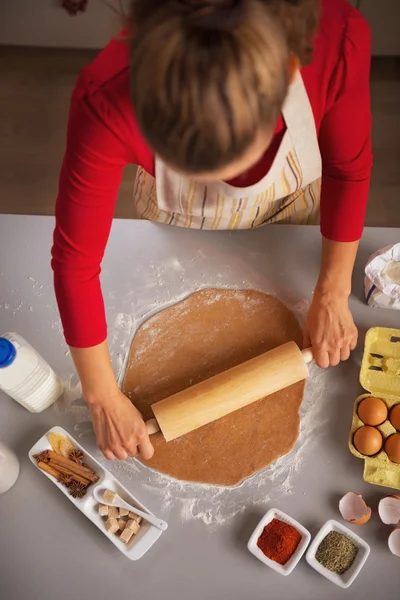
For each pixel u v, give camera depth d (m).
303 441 1.01
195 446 1.01
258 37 0.49
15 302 1.14
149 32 0.50
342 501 0.96
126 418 0.96
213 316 1.11
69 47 2.19
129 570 0.94
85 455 0.99
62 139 2.12
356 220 0.97
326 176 0.95
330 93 0.79
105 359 0.95
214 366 1.07
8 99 2.18
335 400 1.04
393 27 1.95
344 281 1.04
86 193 0.79
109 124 0.73
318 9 0.61
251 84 0.50
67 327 0.91
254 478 0.99
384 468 0.97
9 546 0.96
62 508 0.98
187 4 0.50
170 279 1.14
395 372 1.04
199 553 0.95
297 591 0.92
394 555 0.93
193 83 0.48
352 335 1.03
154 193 1.11
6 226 1.20
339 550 0.92
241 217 1.10
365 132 0.86
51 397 1.04
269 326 1.10
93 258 0.87
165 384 1.06
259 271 1.14
